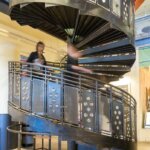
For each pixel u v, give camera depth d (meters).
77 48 5.44
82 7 3.94
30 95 4.77
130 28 4.88
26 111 4.78
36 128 4.58
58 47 8.52
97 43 5.18
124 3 4.72
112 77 5.77
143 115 8.96
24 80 4.93
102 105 4.45
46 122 4.49
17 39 6.75
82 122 4.30
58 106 4.45
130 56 5.27
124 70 5.58
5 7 5.46
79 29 4.94
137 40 8.56
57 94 4.48
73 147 5.39
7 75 6.25
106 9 4.23
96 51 5.25
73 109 4.36
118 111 4.62
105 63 5.48
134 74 8.94
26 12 4.49
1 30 6.19
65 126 4.35
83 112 4.32
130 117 4.87
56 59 8.46
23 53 7.02
